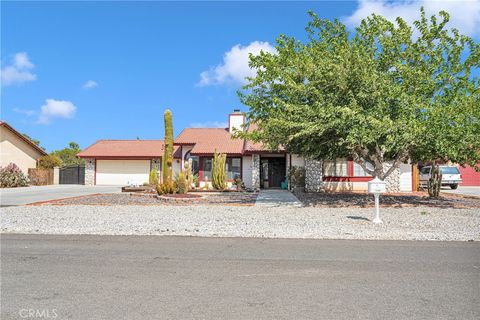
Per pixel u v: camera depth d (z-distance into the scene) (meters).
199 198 17.89
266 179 26.70
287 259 6.65
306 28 16.31
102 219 11.53
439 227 10.05
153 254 7.04
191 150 27.61
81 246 7.79
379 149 15.59
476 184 32.84
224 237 8.90
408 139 12.95
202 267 6.09
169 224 10.51
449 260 6.56
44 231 9.59
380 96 13.40
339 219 11.58
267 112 15.84
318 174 23.23
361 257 6.80
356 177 23.33
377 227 10.05
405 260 6.57
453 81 13.98
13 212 13.30
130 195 21.09
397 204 15.96
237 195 20.98
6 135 32.22
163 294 4.76
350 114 12.69
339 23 15.71
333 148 16.67
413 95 13.22
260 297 4.65
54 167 36.25
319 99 13.98
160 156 33.69
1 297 4.64
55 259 6.62
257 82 15.23
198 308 4.28
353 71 13.14
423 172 28.62
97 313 4.13
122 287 5.04
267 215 12.51
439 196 19.59
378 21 14.41
